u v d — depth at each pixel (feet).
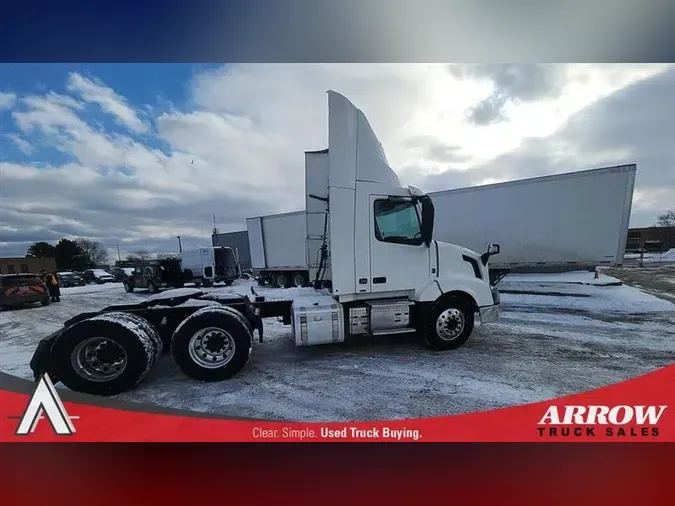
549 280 28.27
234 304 11.51
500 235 25.89
